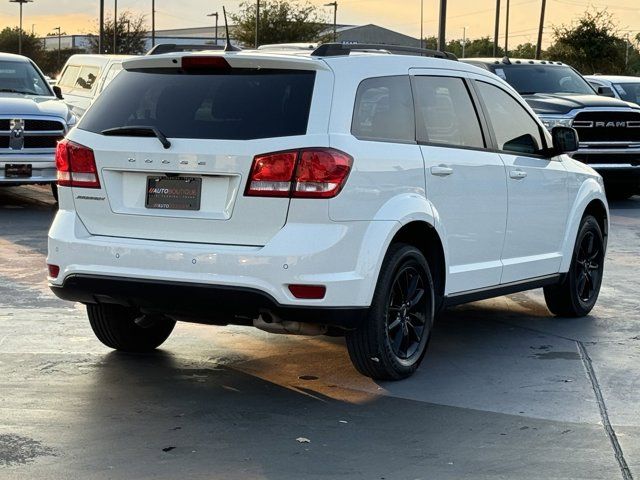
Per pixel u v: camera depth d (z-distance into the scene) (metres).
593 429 5.60
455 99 7.02
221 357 7.04
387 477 4.82
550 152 7.95
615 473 4.92
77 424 5.52
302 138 5.75
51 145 14.77
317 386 6.36
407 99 6.51
